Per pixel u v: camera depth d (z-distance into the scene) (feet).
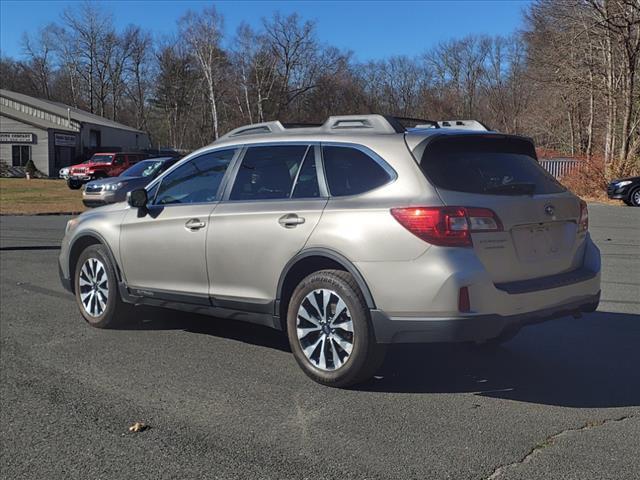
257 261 15.98
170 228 18.07
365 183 14.70
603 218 58.70
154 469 11.19
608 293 25.46
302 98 244.42
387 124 15.35
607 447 11.80
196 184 18.33
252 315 16.47
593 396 14.47
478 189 14.11
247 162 17.17
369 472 10.94
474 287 13.26
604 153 100.01
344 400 14.29
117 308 20.15
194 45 214.28
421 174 13.98
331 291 14.58
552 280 14.80
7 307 23.82
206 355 17.79
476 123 16.81
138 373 16.28
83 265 20.99
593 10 86.43
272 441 12.23
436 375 15.99
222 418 13.35
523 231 14.42
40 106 166.09
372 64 267.80
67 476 11.02
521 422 13.00
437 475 10.80
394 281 13.62
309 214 15.06
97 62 284.61
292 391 14.88
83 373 16.31
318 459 11.45
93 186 60.34
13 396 14.74
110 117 290.76
